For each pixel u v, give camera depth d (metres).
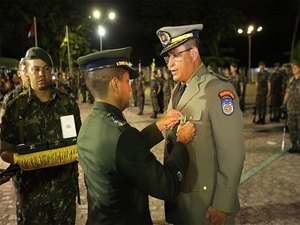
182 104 1.86
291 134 6.04
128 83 1.65
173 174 1.55
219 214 1.76
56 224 2.50
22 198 2.45
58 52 30.95
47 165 2.36
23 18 26.17
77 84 18.58
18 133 2.43
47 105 2.48
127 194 1.56
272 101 9.52
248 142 7.02
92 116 1.61
